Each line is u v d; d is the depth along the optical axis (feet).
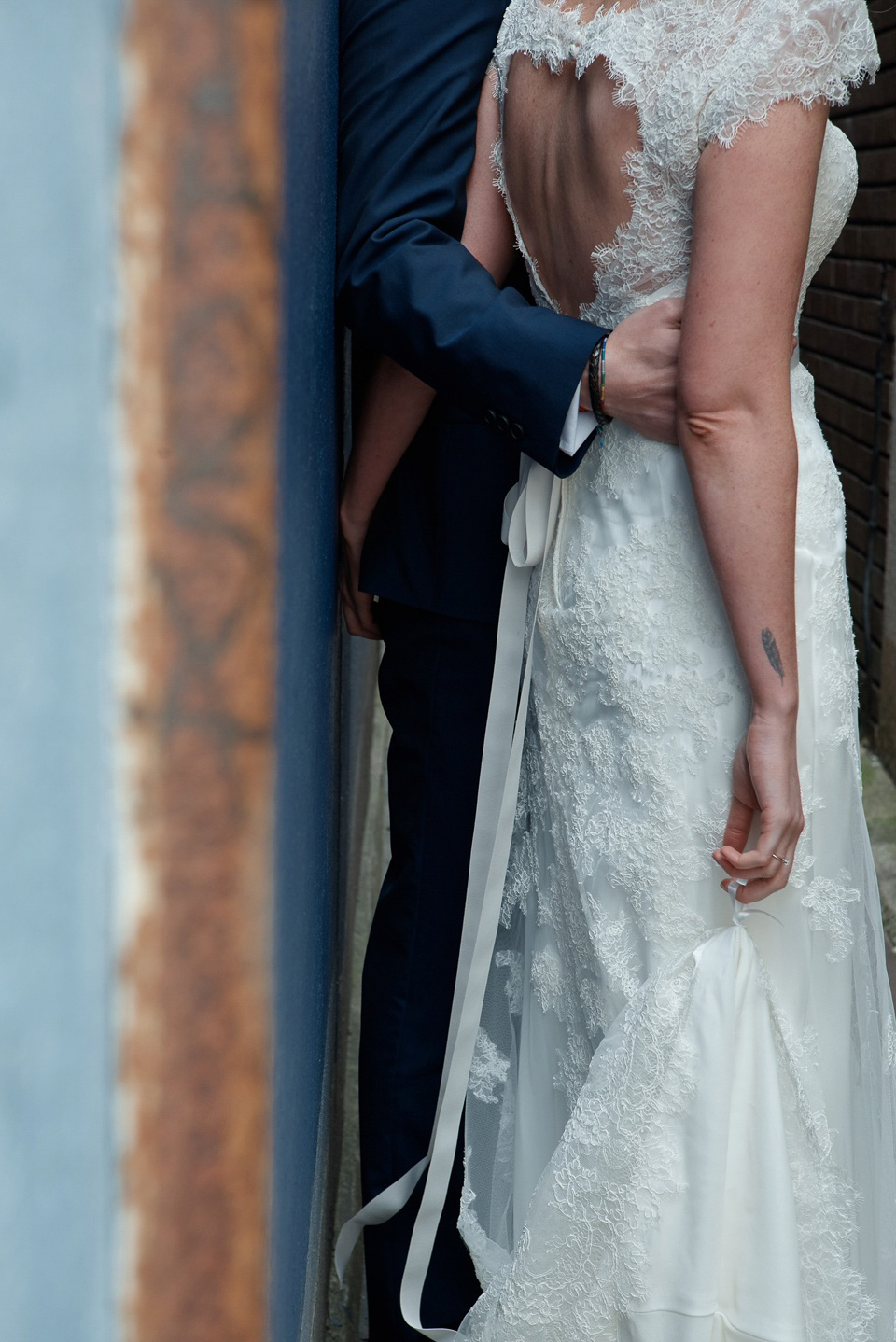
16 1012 1.21
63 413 1.17
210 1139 1.33
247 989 1.32
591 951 5.41
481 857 5.74
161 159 1.20
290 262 2.16
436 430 5.83
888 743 14.39
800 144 4.33
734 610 4.68
